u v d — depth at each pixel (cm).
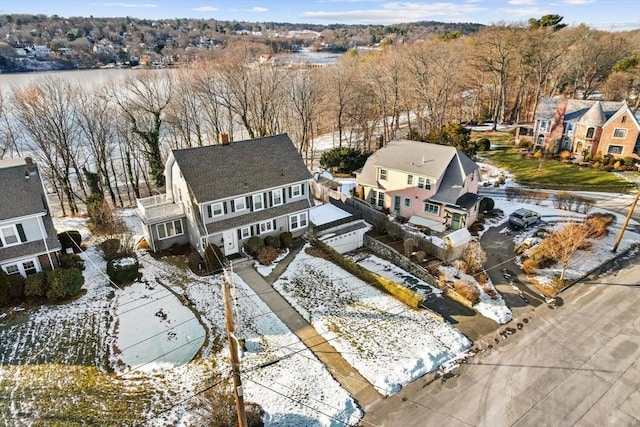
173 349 2220
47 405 1872
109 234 3456
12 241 2597
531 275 2966
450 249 3130
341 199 4184
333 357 2188
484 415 1864
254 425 1791
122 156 5059
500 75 7381
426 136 5412
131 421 1802
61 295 2566
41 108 4138
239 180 3111
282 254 3209
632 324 2458
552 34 7769
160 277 2884
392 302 2653
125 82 5525
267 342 2283
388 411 1884
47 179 4500
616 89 7538
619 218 3762
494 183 4694
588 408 1905
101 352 2195
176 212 3195
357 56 10350
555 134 5578
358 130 6444
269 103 5594
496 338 2355
